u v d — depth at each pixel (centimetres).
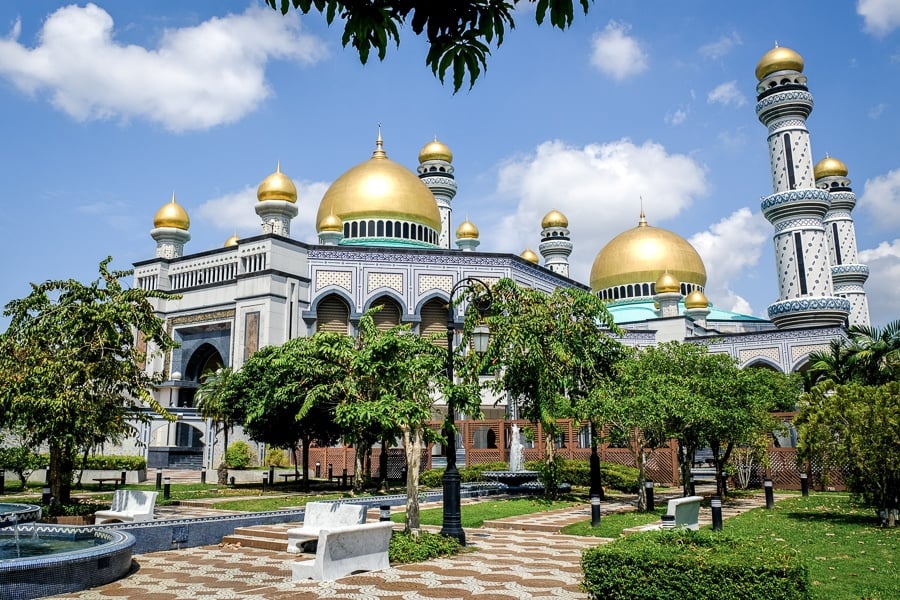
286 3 416
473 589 870
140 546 1203
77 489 2312
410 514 1262
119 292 1602
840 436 1520
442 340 3709
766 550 689
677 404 1667
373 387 1332
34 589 857
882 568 964
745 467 2603
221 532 1343
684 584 641
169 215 3944
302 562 959
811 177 4562
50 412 1400
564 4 383
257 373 2491
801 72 4712
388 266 3697
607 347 2217
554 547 1221
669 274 5350
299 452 3328
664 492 2412
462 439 3291
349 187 4366
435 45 409
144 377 1642
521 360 2058
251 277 3438
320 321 3625
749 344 4522
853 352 2889
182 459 3403
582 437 3203
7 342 1491
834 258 5712
